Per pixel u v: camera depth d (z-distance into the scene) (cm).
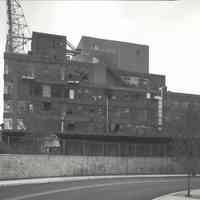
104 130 5891
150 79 6769
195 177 3972
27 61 5653
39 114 5503
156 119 6378
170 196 1912
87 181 2988
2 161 3112
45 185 2464
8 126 5281
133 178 3584
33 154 3459
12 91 5438
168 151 4662
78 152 4162
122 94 6253
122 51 7356
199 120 2225
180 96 6738
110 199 1706
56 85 5769
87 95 5953
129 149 4469
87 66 6125
